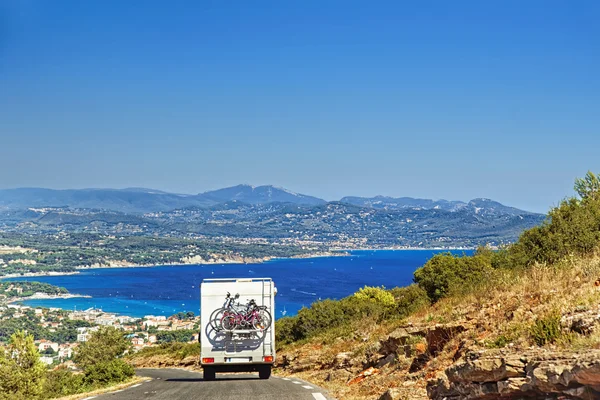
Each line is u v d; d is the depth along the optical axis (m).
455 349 11.78
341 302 34.34
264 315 18.83
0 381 29.58
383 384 13.10
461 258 23.39
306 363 23.59
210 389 15.80
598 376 5.43
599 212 18.08
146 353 60.16
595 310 8.60
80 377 28.00
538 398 6.38
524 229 21.36
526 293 12.28
